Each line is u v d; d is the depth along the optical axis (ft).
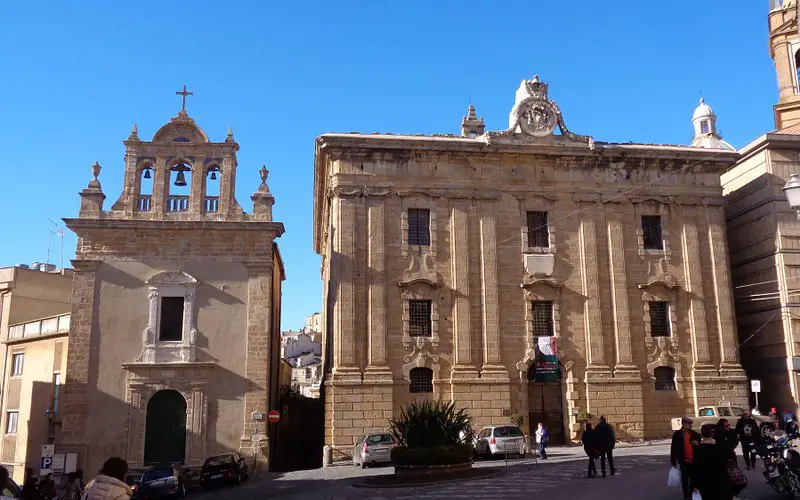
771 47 172.55
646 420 127.75
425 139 128.77
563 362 127.54
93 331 116.26
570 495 63.05
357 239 125.39
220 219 122.42
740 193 147.74
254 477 109.09
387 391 120.06
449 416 89.71
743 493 58.23
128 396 114.11
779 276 134.31
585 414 124.16
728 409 114.83
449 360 124.67
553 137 133.80
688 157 137.18
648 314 131.64
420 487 78.07
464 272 127.13
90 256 118.93
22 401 147.33
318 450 178.91
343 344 121.08
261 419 115.03
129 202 122.01
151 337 116.57
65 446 111.04
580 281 131.23
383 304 123.34
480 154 131.23
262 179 125.70
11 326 158.10
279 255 149.79
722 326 133.18
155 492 93.25
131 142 124.16
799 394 128.67
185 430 113.91
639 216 135.23
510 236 130.82
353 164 128.06
